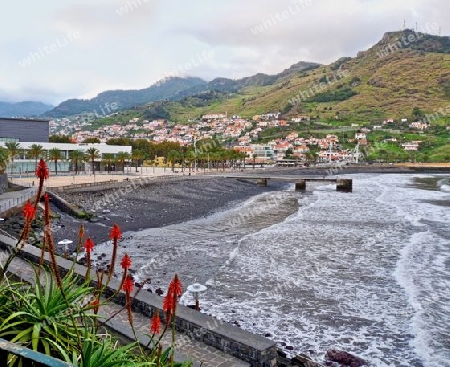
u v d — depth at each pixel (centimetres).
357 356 1224
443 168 14225
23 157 7069
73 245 2517
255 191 7244
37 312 500
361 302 1645
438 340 1323
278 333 1373
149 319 1068
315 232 3122
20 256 1547
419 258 2306
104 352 452
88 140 11069
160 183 6066
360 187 8162
